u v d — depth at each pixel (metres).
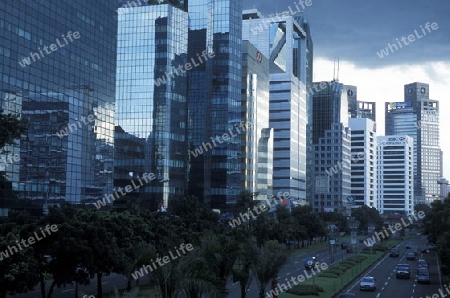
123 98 168.62
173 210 93.25
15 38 99.81
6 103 96.75
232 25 175.75
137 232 61.56
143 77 168.12
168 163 165.00
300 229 140.38
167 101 166.25
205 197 171.50
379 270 95.56
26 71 102.56
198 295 34.03
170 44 167.88
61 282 46.22
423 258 123.44
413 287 71.00
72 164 115.62
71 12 117.12
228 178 170.88
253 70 188.75
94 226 47.94
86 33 122.62
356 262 102.94
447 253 63.78
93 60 125.31
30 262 42.12
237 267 45.09
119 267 51.16
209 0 177.12
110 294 57.69
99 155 127.00
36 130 104.69
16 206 98.06
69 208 49.88
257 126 188.75
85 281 47.97
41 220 46.38
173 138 167.62
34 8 105.25
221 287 34.84
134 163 165.88
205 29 180.38
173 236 46.62
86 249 45.62
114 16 135.88
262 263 44.22
